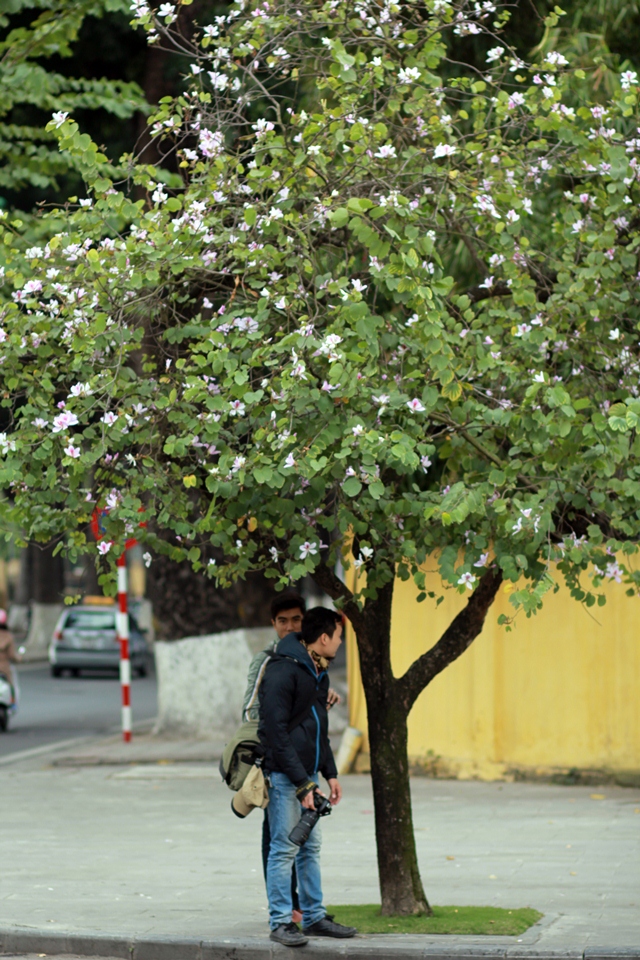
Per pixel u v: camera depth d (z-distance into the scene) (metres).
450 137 11.89
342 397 9.77
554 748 21.75
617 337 11.11
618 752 21.30
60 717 37.56
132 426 10.53
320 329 10.69
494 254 12.27
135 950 11.48
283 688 11.23
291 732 11.31
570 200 12.39
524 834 17.39
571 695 21.62
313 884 11.66
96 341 10.27
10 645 34.00
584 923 12.08
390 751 12.55
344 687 37.19
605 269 11.41
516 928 11.80
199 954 11.34
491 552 13.30
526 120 12.05
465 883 14.20
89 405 10.23
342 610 12.39
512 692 22.09
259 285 10.56
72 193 34.03
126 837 17.64
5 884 14.29
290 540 10.97
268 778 11.41
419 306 9.96
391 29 12.04
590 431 10.09
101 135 33.75
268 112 21.11
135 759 25.58
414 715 23.03
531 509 9.77
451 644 12.48
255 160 11.22
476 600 12.38
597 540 10.71
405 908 12.41
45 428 10.50
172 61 28.89
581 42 19.27
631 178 11.45
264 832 12.11
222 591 28.06
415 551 10.57
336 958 11.12
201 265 10.72
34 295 10.96
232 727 27.98
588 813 18.94
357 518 10.60
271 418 9.65
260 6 11.96
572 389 11.96
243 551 10.96
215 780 23.34
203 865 15.53
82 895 13.69
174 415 10.12
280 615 12.11
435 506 9.88
